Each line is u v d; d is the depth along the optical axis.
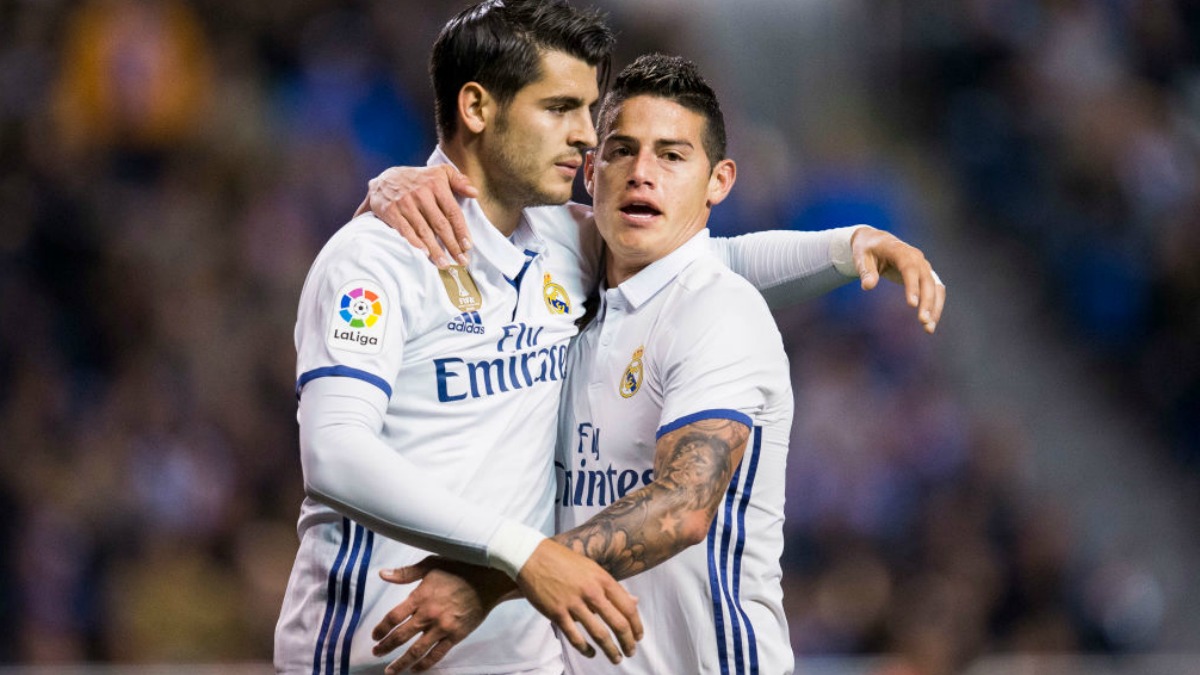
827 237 12.98
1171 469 36.09
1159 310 37.81
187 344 32.16
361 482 10.52
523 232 12.29
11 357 31.28
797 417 32.88
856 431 32.84
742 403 11.47
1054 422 36.47
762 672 12.01
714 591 11.88
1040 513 33.28
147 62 34.59
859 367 34.06
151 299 32.62
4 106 33.94
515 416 11.82
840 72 42.59
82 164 33.91
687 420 11.32
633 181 12.01
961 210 40.34
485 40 11.69
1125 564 34.06
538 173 11.79
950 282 38.38
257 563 29.94
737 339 11.62
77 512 29.25
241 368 32.38
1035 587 32.03
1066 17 41.62
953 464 33.50
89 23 34.75
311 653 11.55
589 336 12.41
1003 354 37.50
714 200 12.62
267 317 33.19
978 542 32.03
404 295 11.29
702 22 41.97
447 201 11.38
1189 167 40.00
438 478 11.47
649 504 10.74
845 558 31.16
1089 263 38.28
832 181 38.72
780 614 12.42
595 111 14.00
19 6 34.88
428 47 37.75
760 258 13.36
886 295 35.50
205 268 33.41
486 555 10.36
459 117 11.91
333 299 11.08
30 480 29.47
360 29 37.09
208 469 30.59
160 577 28.88
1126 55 41.78
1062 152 39.88
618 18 38.94
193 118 35.06
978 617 30.14
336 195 35.28
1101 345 37.84
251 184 34.84
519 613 11.84
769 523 12.30
